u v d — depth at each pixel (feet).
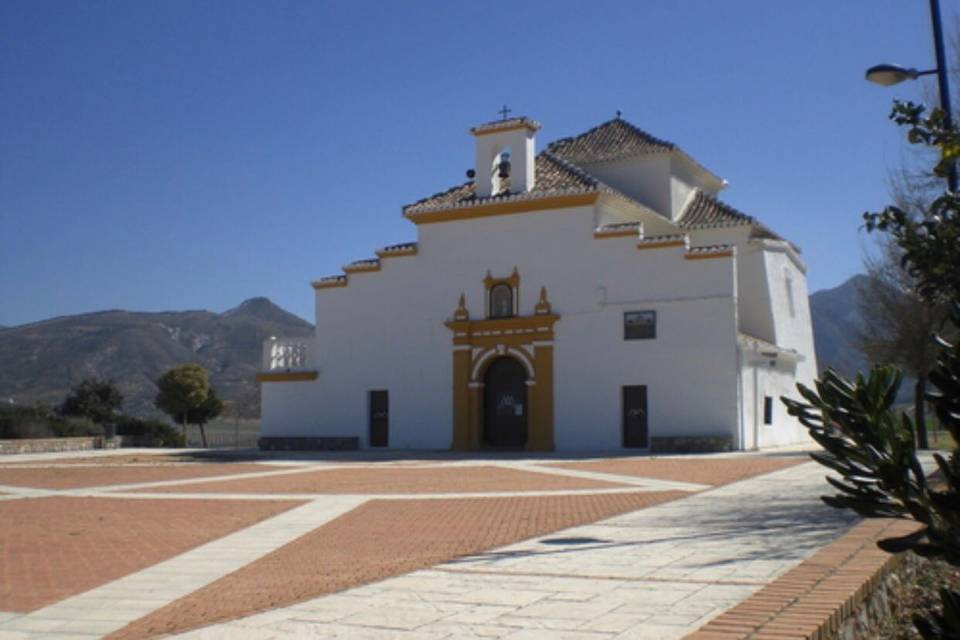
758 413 102.22
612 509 45.52
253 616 23.72
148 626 24.02
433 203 113.80
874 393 13.55
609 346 101.04
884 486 13.15
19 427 125.90
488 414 108.58
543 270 105.29
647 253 100.22
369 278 115.34
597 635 20.48
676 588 25.34
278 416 118.62
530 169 110.42
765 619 18.76
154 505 52.34
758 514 41.27
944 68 40.70
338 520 44.39
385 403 113.09
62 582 30.48
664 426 97.40
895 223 20.95
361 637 21.16
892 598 25.22
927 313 96.53
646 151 121.90
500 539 36.55
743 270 116.26
